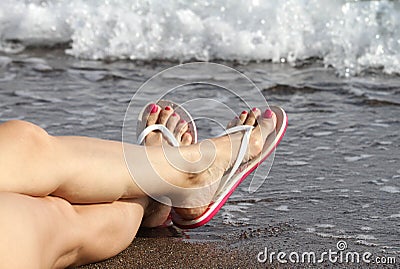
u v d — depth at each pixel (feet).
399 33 19.63
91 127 14.11
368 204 10.94
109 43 20.33
